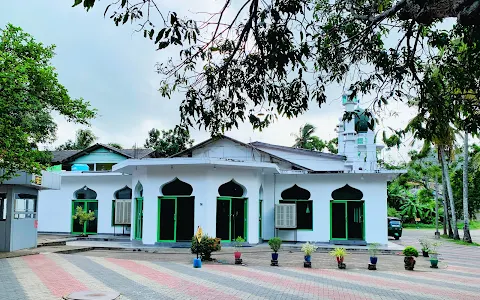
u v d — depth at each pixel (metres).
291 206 19.78
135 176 19.30
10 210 14.30
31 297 7.82
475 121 6.23
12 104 11.37
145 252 16.09
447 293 9.27
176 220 17.64
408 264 12.85
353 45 6.23
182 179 17.70
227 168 17.92
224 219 17.88
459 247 23.30
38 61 11.52
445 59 6.27
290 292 9.00
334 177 19.84
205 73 5.42
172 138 33.19
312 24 5.64
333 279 10.78
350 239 19.44
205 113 5.45
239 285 9.63
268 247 17.53
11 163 11.68
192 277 10.52
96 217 22.67
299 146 40.66
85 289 8.65
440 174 32.94
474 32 4.12
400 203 47.09
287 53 4.79
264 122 5.55
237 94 5.46
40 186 14.89
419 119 6.26
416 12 4.25
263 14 4.70
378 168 21.80
